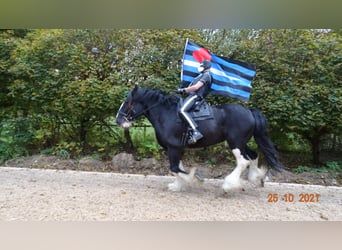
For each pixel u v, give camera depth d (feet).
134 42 21.74
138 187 16.74
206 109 15.25
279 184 18.22
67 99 21.31
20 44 22.25
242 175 19.49
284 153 22.71
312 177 19.63
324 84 19.63
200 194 15.79
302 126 19.79
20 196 14.44
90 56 21.70
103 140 23.48
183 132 15.30
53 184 16.80
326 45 19.61
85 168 20.85
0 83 23.04
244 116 15.14
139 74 21.17
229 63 16.06
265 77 20.25
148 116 16.20
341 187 18.13
